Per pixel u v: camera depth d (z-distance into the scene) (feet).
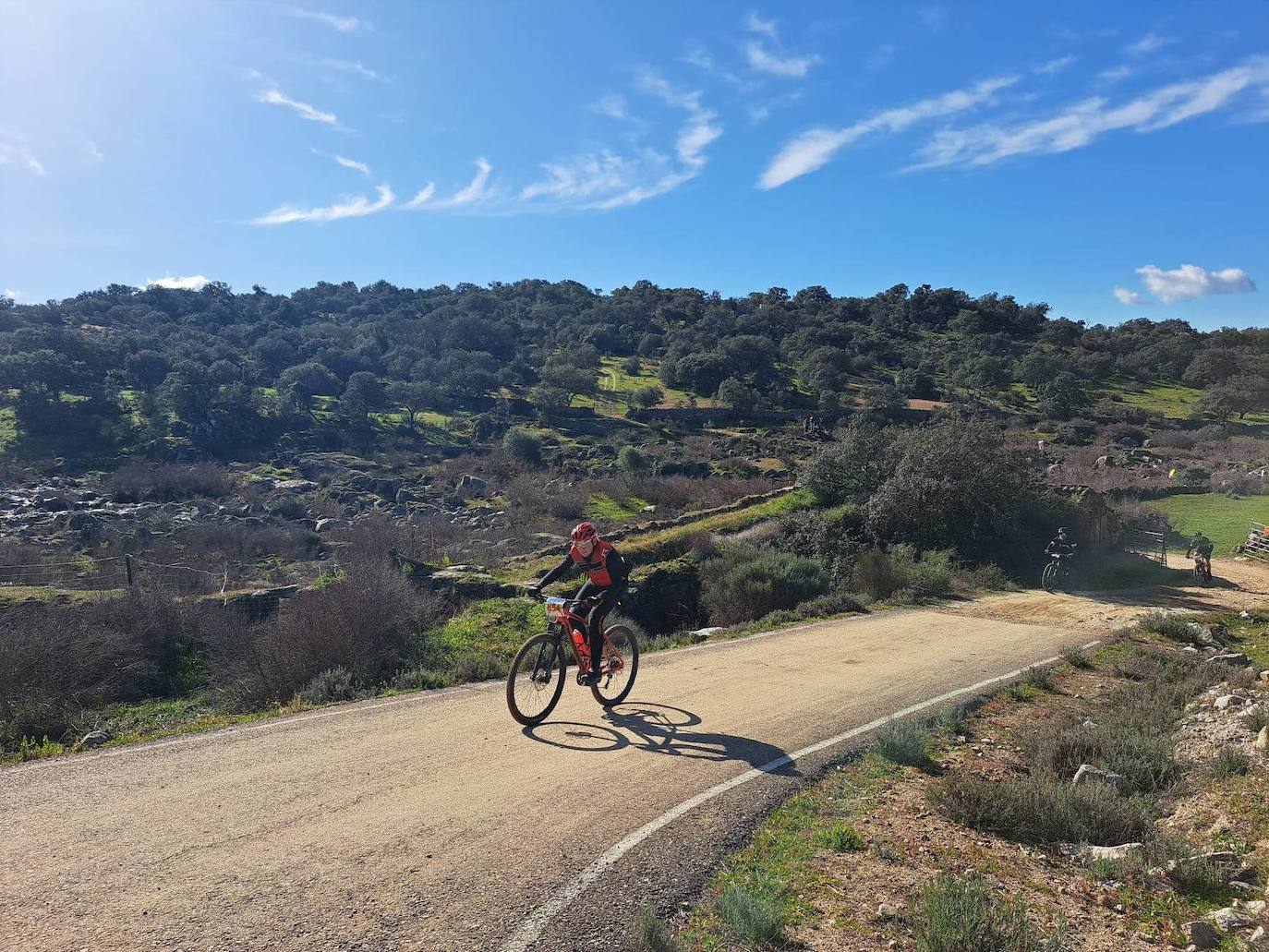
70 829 14.74
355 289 583.99
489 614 48.06
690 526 79.82
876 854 15.53
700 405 289.74
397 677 31.12
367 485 191.52
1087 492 83.05
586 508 148.05
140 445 214.07
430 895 12.85
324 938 11.46
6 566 85.30
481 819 15.89
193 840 14.43
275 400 267.39
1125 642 41.22
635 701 26.02
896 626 44.55
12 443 203.00
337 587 43.21
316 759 19.20
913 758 21.33
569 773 18.78
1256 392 253.24
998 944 11.80
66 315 409.69
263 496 175.42
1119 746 22.44
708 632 42.63
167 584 69.56
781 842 15.78
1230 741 22.71
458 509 169.17
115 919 11.66
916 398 300.81
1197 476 142.20
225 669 40.29
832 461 84.64
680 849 15.02
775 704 26.45
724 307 503.20
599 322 457.68
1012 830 17.37
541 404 283.38
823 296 568.82
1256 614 51.57
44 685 35.27
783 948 11.95
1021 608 54.19
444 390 304.50
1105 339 421.18
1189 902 14.40
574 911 12.59
